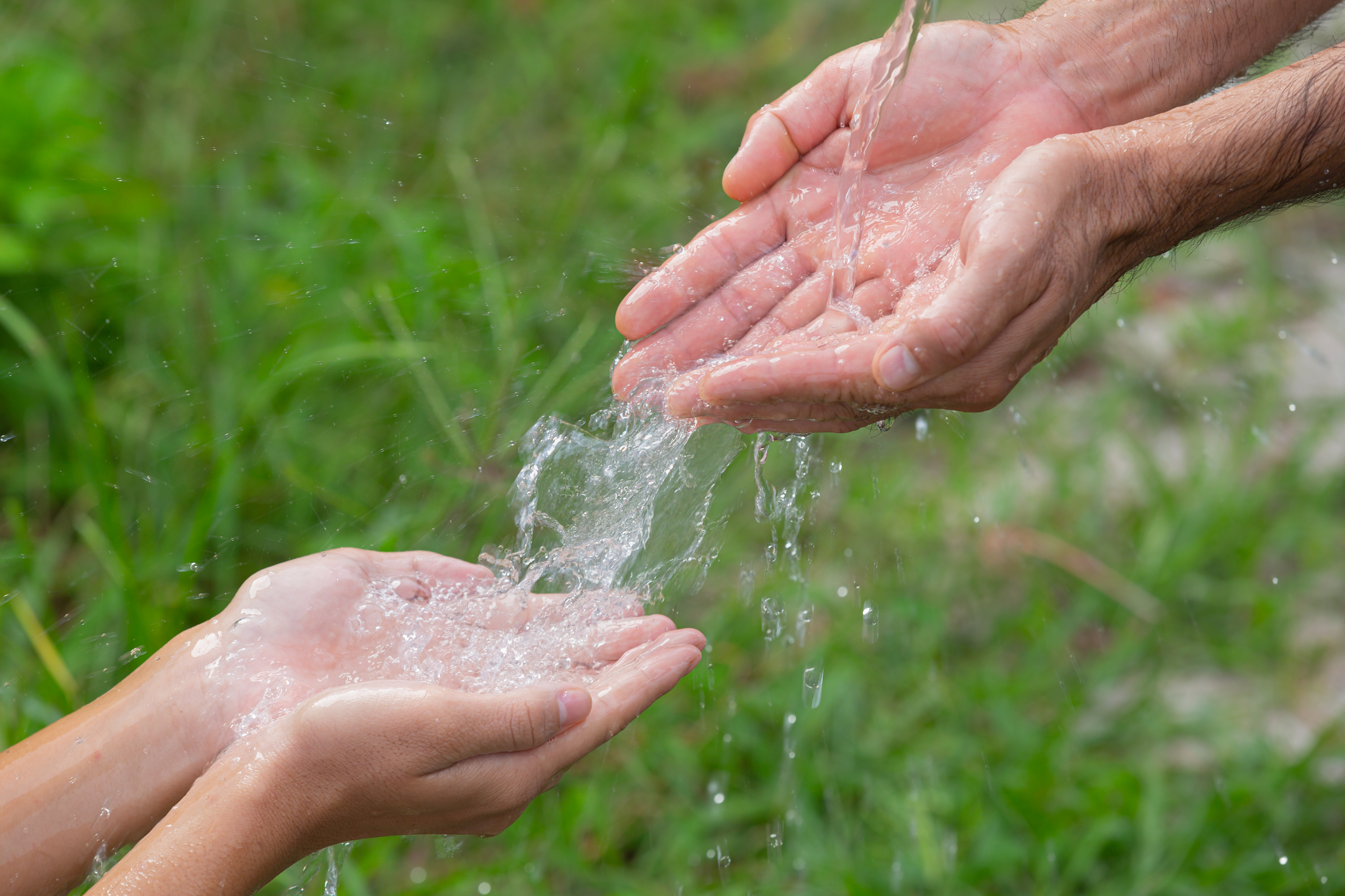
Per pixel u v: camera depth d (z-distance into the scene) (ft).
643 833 6.62
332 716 3.77
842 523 8.04
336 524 7.22
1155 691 7.27
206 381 7.72
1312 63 4.80
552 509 5.68
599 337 7.95
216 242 8.50
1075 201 4.34
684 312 5.31
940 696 7.11
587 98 10.68
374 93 10.32
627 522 5.59
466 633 4.98
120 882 3.58
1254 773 6.73
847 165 5.25
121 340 7.93
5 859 4.42
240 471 7.11
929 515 8.21
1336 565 8.09
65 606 7.13
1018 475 8.63
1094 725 7.18
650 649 4.57
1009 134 5.41
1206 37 5.68
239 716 4.56
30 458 7.51
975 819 6.50
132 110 9.53
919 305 4.65
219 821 3.73
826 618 7.55
